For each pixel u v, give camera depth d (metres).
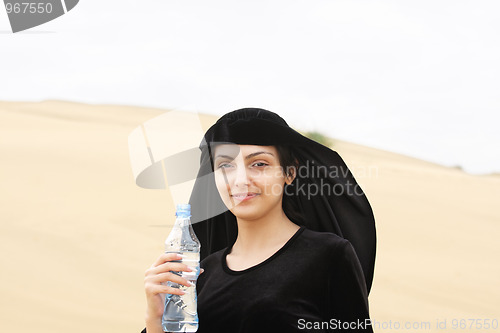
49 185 27.09
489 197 33.97
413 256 22.98
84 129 40.12
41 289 17.72
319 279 3.88
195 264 3.88
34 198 25.20
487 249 24.70
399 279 20.36
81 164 30.80
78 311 16.52
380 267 21.42
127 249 20.98
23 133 37.50
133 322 16.11
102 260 20.05
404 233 25.64
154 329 3.92
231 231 4.47
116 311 16.72
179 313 3.83
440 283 20.33
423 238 25.30
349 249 3.94
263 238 4.09
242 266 4.07
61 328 15.41
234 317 3.87
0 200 24.58
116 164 31.25
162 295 3.92
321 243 3.96
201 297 4.05
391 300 18.45
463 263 22.67
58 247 20.78
